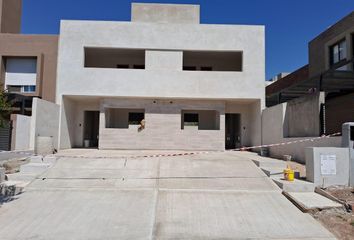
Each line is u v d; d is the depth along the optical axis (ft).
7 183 29.71
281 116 46.42
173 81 56.03
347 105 50.01
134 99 57.77
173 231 19.19
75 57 55.88
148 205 24.12
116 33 56.65
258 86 56.65
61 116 55.42
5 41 58.18
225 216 21.88
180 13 62.95
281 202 24.90
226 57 63.00
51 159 37.58
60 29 56.24
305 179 29.91
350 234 18.61
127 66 64.59
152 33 56.90
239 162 38.86
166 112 57.67
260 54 57.21
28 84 58.54
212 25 57.52
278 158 44.70
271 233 18.93
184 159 41.04
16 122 42.98
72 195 26.63
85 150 55.11
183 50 57.41
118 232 18.94
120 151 53.11
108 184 29.76
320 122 37.32
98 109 63.00
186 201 25.13
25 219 21.09
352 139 28.94
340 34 54.29
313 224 20.30
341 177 28.12
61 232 18.88
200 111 64.59
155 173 33.40
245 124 63.36
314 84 46.21
